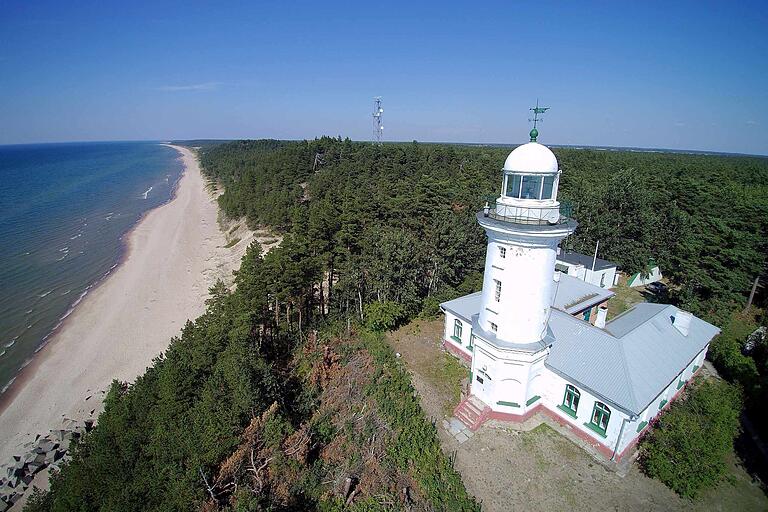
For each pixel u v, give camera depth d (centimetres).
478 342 2680
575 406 2544
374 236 4088
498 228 2261
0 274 6800
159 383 2642
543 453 2423
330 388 2998
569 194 6694
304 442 2323
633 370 2438
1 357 4534
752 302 4584
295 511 1984
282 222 7194
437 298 4219
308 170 9250
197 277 6462
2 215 10775
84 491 2147
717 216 5047
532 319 2447
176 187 15462
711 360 3412
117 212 11194
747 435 2638
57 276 6725
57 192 14438
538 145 2327
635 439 2436
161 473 2070
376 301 3922
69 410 3634
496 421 2669
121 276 6675
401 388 2908
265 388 2678
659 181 6456
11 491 2817
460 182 7319
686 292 4275
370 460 2289
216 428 2270
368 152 9725
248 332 3142
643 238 5294
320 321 4028
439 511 2002
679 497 2159
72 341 4781
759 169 10594
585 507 2108
